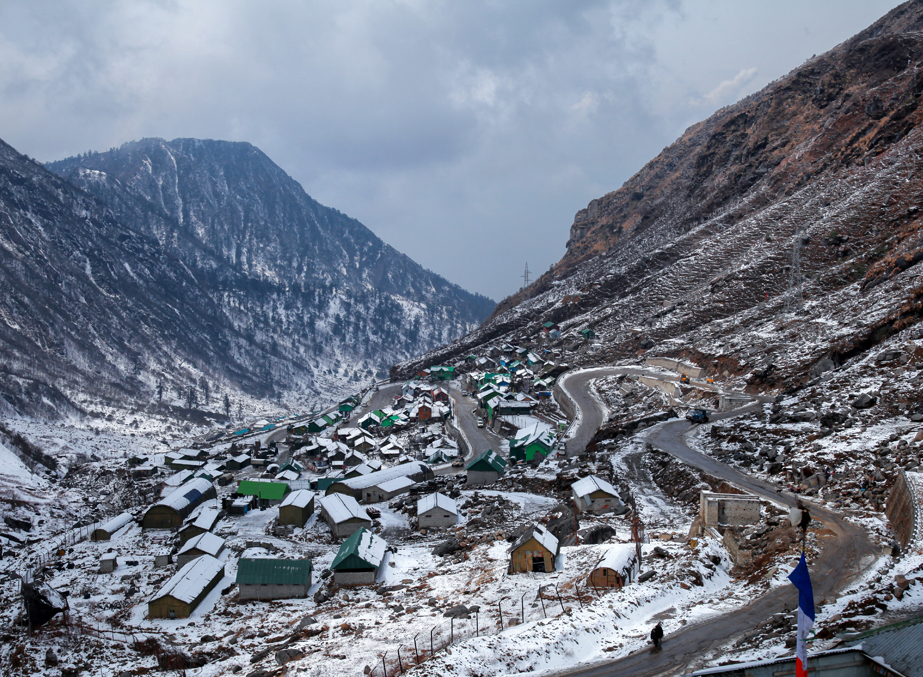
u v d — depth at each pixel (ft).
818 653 74.95
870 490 166.20
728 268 531.09
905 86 587.27
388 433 470.39
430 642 128.77
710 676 76.84
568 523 200.85
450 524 242.78
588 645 110.42
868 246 441.68
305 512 272.51
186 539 257.75
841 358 291.17
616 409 384.47
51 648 161.48
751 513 162.91
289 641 149.48
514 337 643.04
